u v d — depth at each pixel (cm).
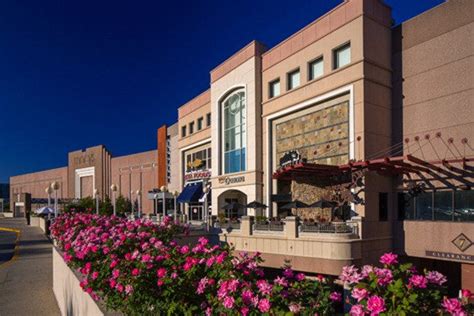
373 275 316
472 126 1683
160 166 4925
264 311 343
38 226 4359
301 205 2114
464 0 1744
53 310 1135
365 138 1919
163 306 475
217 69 3328
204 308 433
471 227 1648
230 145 3164
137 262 564
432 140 1838
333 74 2127
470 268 1681
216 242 2270
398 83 2028
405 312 285
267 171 2691
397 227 1956
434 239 1789
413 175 1920
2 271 1752
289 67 2508
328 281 389
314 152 2298
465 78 1722
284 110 2531
